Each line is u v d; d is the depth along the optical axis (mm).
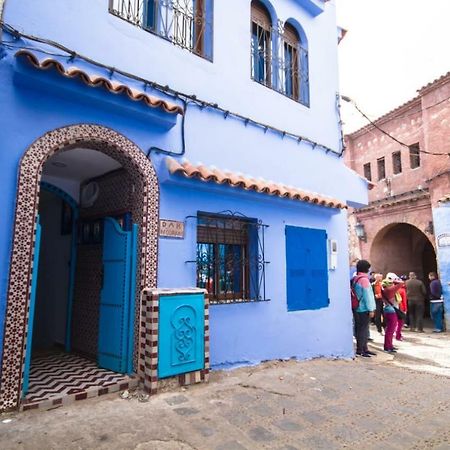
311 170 7078
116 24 4633
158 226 4668
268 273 5934
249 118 6039
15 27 3818
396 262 15852
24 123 3732
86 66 4242
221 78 5727
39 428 3199
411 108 14547
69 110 4055
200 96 5398
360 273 7688
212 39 5719
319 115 7477
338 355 6949
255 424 3506
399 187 14898
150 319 4148
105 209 5418
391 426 3609
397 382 5113
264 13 6867
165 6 5234
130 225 4871
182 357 4328
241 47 6129
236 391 4367
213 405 3895
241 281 5734
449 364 6840
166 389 4176
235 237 5762
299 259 6504
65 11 4207
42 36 3998
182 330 4359
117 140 4402
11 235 3527
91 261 5680
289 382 4848
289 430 3420
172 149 4961
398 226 15594
